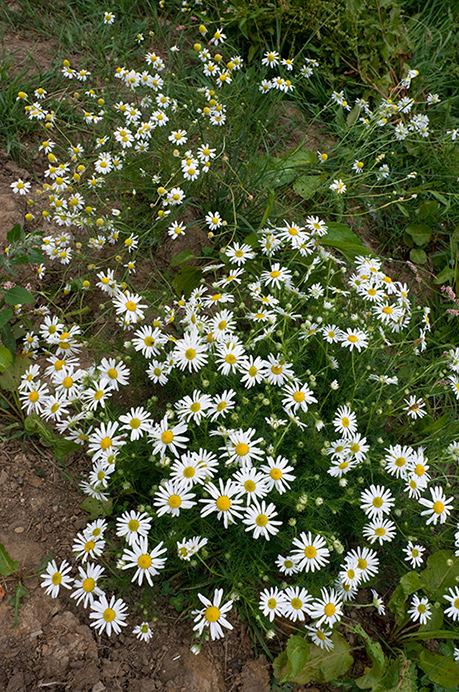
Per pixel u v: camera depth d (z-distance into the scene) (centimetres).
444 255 75
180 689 40
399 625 45
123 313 55
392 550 50
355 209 77
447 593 46
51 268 61
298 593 40
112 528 46
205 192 68
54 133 71
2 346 49
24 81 74
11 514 45
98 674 39
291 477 41
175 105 69
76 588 42
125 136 64
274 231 58
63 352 49
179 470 39
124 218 65
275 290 55
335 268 62
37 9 85
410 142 80
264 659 43
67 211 60
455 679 43
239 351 46
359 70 84
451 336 69
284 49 87
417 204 78
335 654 42
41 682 38
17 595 41
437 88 89
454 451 48
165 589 44
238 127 74
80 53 82
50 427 49
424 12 98
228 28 87
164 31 88
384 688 41
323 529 45
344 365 54
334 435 50
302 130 83
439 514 45
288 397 45
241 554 45
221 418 48
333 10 83
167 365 48
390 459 45
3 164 66
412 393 61
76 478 48
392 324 56
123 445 45
